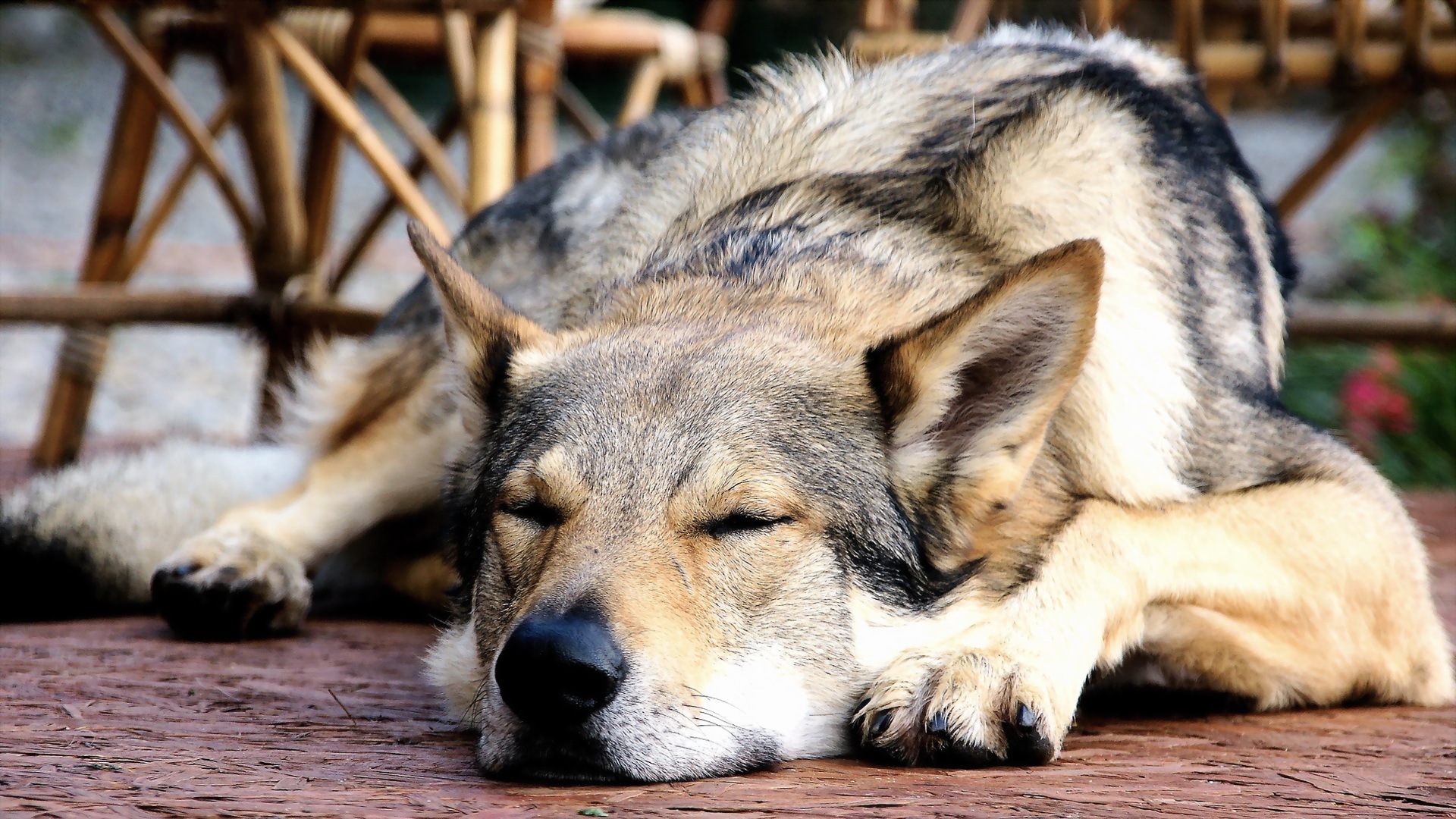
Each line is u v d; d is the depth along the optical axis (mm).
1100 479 4949
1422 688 5402
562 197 7375
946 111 5523
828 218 5152
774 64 6477
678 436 4027
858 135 5543
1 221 28469
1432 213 18062
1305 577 5078
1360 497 5410
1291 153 37219
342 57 9336
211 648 5840
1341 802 3648
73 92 39469
